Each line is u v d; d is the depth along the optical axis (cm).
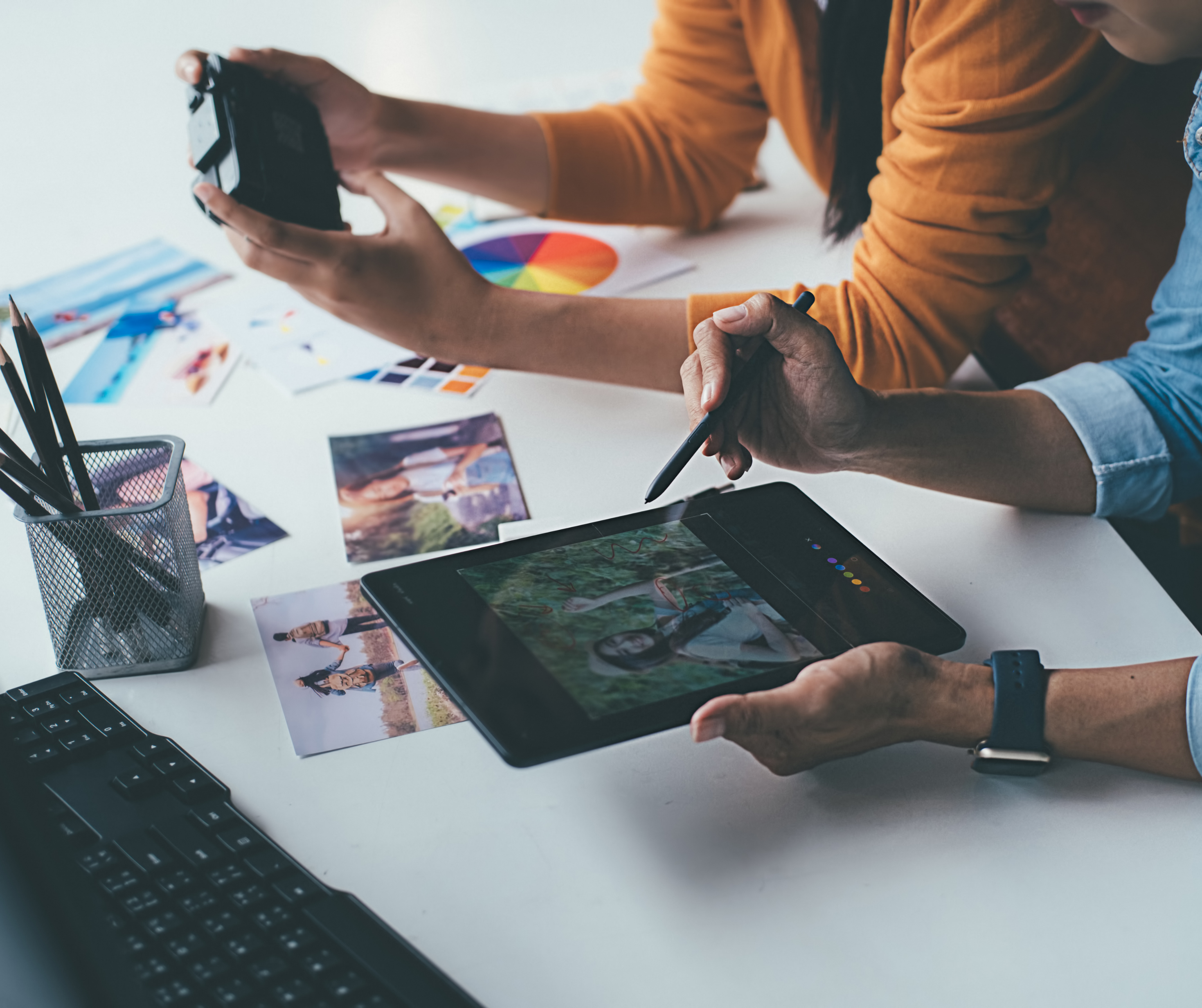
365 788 63
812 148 124
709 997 52
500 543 70
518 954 54
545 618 64
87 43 190
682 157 121
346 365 103
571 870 58
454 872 58
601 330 94
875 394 79
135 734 64
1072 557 80
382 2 193
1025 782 63
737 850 60
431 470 89
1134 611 75
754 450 82
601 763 65
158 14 198
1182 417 83
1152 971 53
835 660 61
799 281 113
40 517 66
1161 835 60
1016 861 59
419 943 55
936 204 92
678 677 61
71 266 122
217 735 66
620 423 95
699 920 56
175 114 162
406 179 134
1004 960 54
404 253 92
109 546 67
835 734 61
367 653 72
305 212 93
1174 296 84
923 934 55
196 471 89
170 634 70
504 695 58
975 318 97
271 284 117
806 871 58
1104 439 82
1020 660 64
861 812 62
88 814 60
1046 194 92
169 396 99
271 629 74
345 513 84
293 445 93
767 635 64
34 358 68
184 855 57
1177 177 101
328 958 52
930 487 82
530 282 114
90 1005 44
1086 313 115
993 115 88
